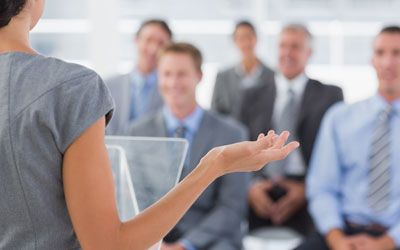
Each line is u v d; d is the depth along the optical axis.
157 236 0.89
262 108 3.82
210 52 5.78
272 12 5.71
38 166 0.85
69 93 0.86
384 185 2.91
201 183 0.90
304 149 3.64
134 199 1.11
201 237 2.62
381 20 5.61
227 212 2.70
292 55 3.74
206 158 0.92
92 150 0.86
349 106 3.07
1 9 0.88
